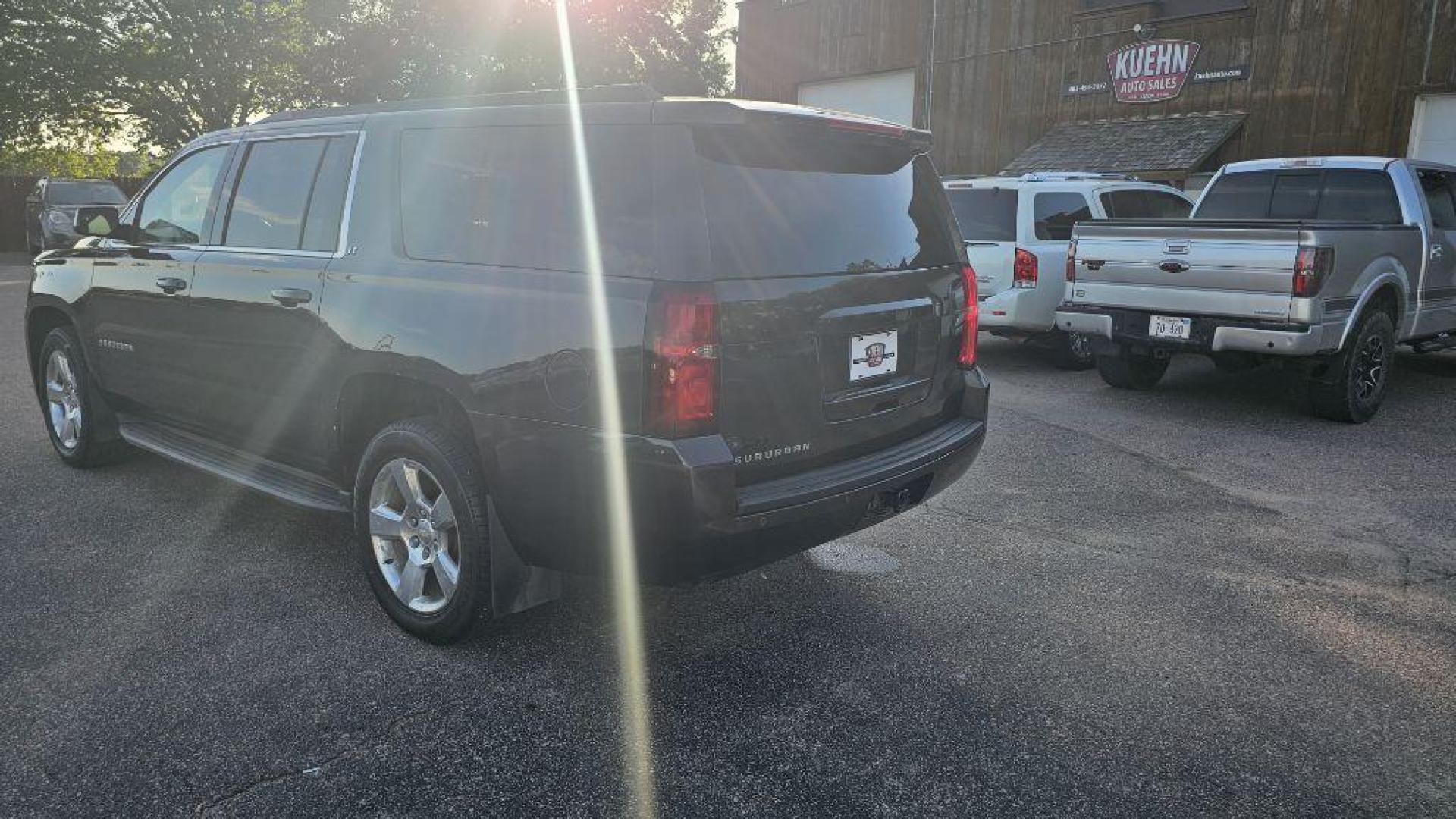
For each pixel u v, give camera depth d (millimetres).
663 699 3234
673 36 25938
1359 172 8281
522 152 3307
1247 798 2746
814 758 2910
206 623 3705
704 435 2875
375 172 3766
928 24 20375
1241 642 3689
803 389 3164
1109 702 3246
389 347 3477
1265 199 8953
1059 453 6434
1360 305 6957
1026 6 18391
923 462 3535
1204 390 8688
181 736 2947
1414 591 4195
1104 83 17250
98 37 25828
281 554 4422
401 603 3619
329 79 23812
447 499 3371
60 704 3109
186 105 27750
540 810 2641
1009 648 3625
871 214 3535
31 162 32031
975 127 19656
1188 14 15859
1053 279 9227
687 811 2645
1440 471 6043
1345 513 5230
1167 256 7227
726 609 3951
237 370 4230
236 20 26078
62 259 5367
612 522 2971
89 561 4281
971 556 4566
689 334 2818
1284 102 14836
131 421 5211
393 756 2873
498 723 3068
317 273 3805
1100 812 2672
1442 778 2844
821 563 4457
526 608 3611
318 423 3900
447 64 23516
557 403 3018
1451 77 13125
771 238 3109
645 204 2975
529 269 3199
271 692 3217
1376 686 3367
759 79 24750
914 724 3098
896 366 3572
